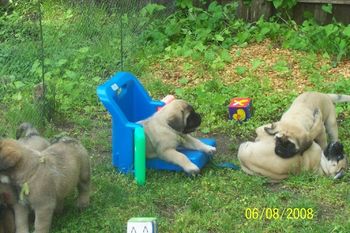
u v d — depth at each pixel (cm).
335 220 266
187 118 309
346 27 483
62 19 474
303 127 300
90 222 267
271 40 494
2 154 243
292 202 279
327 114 324
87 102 404
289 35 488
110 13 490
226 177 304
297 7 516
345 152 328
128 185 297
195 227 262
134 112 341
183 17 534
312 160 301
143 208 279
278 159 295
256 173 302
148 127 307
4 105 381
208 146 318
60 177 255
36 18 458
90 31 472
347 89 412
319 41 476
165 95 418
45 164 251
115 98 319
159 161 308
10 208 251
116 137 307
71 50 448
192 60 465
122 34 457
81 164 269
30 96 385
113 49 460
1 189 247
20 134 291
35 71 411
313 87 420
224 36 502
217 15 517
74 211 275
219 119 377
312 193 288
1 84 397
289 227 260
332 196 284
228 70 451
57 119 379
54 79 419
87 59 444
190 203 282
